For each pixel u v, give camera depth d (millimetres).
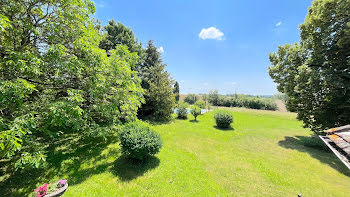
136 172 4828
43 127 4609
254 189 4332
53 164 4867
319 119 8289
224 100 38688
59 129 8414
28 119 3420
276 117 19031
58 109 3838
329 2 6844
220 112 13203
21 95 3135
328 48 7707
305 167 5812
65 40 5176
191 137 9492
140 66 16422
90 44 5309
